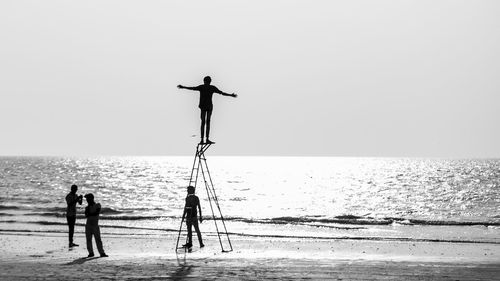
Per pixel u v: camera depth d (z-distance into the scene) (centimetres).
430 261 1902
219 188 9700
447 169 19612
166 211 5222
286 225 3831
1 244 2472
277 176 15038
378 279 1542
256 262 1822
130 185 10225
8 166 19925
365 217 4784
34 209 5081
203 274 1588
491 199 7744
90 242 1967
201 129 1958
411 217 5088
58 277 1532
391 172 17525
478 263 1858
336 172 17900
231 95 1889
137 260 1859
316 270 1672
